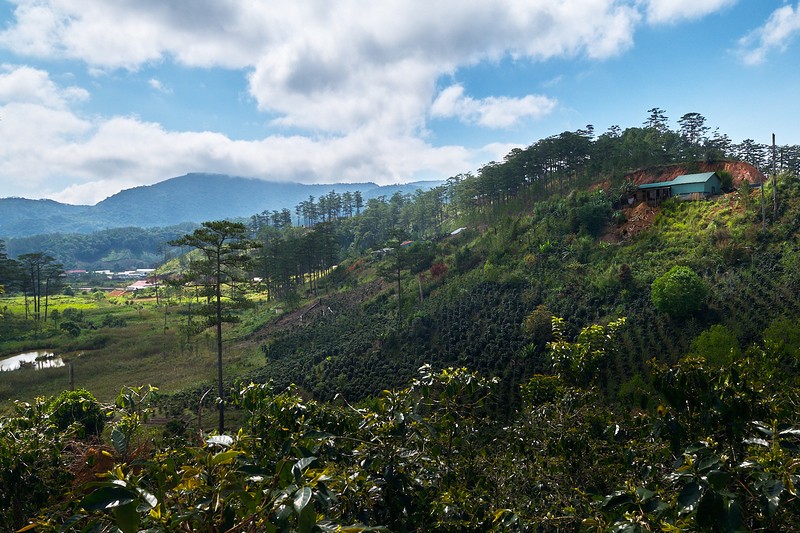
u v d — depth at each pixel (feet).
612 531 8.98
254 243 120.37
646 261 159.02
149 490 7.02
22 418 19.99
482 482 20.01
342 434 17.76
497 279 183.83
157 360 201.87
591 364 30.17
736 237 148.87
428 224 487.20
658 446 16.70
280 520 6.61
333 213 622.13
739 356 22.00
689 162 239.30
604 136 313.53
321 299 281.95
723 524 7.23
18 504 15.85
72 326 264.72
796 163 358.02
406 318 177.47
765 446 10.69
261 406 18.57
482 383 18.89
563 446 21.20
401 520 12.82
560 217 217.97
